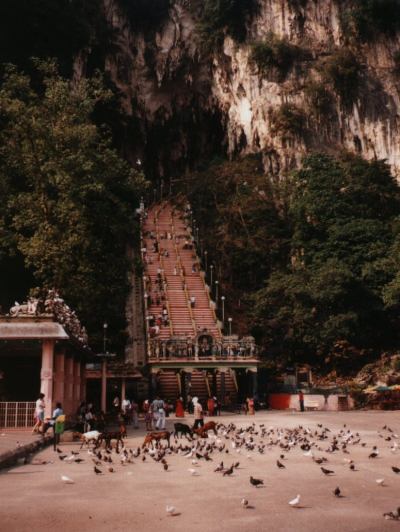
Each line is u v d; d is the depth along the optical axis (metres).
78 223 32.28
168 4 84.88
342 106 69.62
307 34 75.06
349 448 14.95
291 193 62.06
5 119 40.12
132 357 44.50
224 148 84.81
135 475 10.66
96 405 36.44
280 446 14.72
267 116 72.50
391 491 8.89
